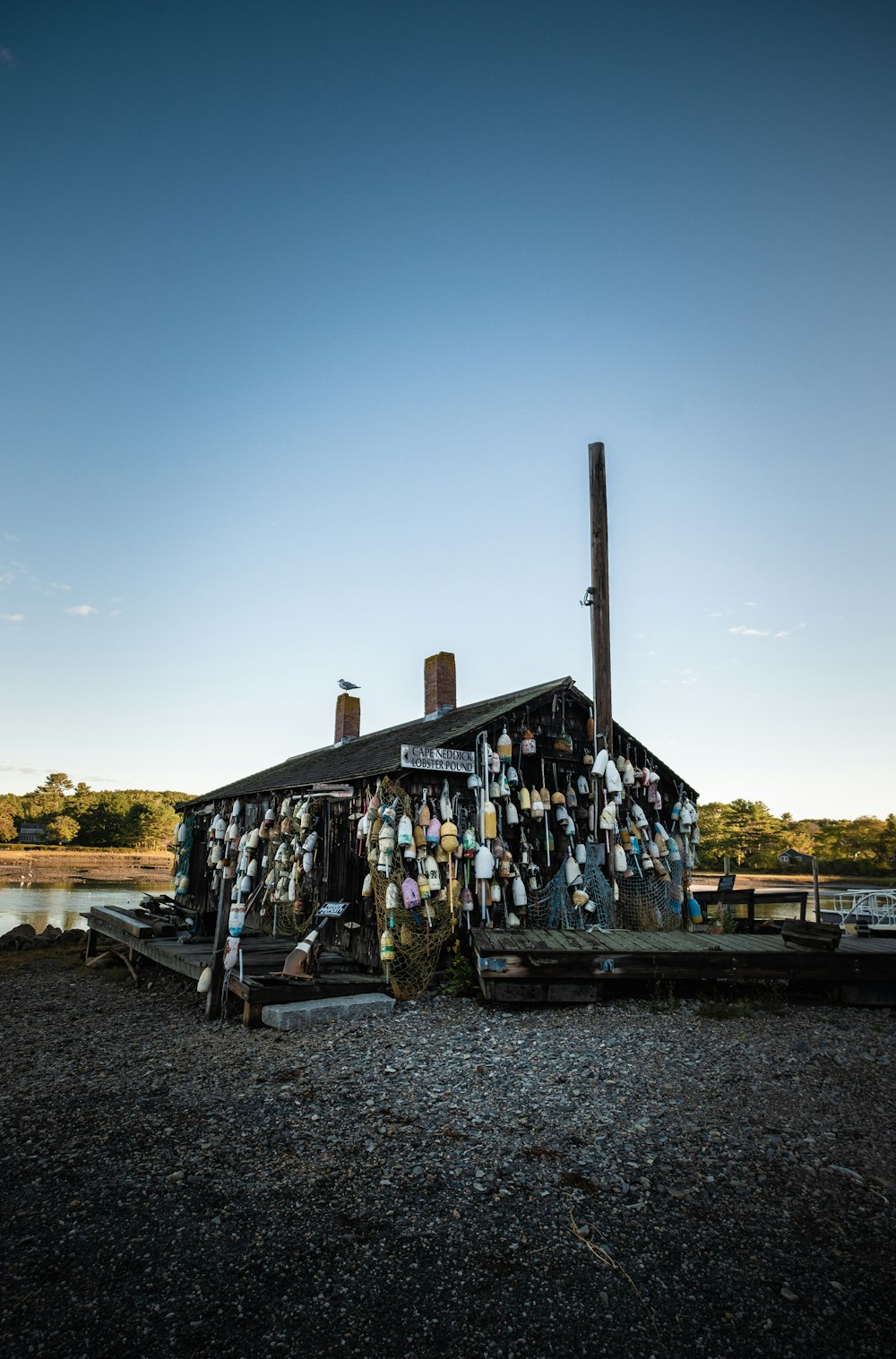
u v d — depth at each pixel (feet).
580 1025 26.89
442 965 34.35
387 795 34.12
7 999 35.42
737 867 185.98
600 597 42.14
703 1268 12.30
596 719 40.93
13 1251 12.74
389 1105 19.34
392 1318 11.09
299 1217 13.80
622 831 40.73
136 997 35.29
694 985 32.30
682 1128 17.75
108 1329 10.82
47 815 339.36
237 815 59.21
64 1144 17.20
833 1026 26.81
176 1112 19.17
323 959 35.91
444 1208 14.10
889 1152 16.49
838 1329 10.84
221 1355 10.31
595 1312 11.23
